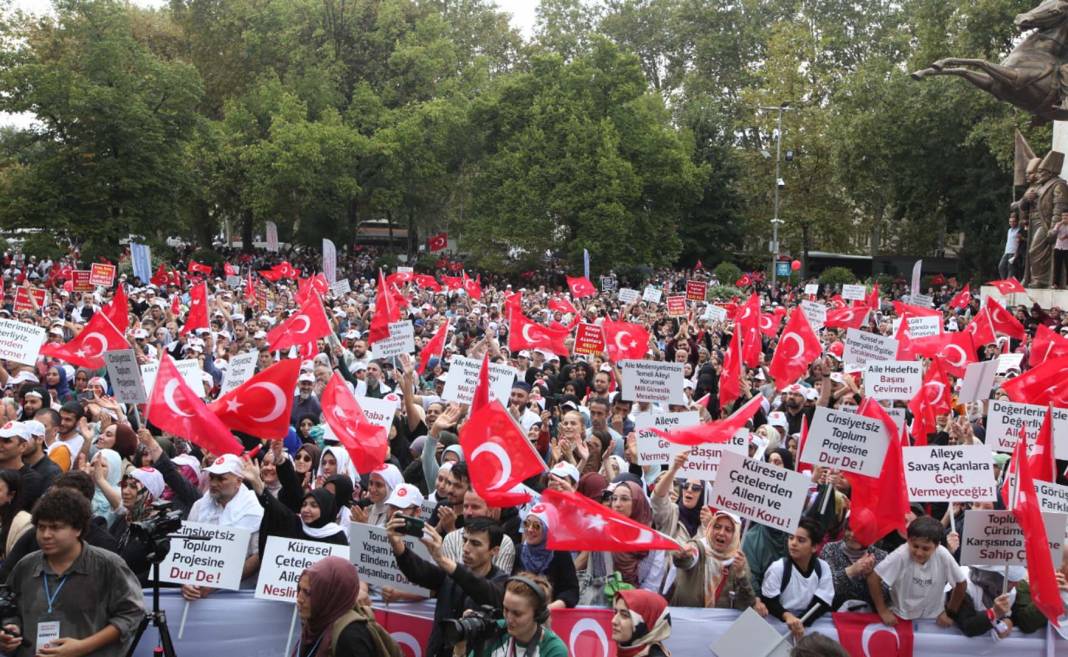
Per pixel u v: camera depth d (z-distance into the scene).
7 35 66.94
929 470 9.95
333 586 6.77
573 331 27.28
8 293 32.38
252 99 74.56
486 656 6.84
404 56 77.19
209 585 8.58
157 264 58.19
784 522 8.88
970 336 18.70
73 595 6.97
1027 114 50.53
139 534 7.48
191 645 8.69
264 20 79.62
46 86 60.62
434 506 10.05
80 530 6.99
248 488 9.91
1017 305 36.59
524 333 21.72
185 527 8.60
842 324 28.27
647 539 8.05
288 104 71.25
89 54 63.06
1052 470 10.12
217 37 81.38
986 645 8.96
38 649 6.86
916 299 32.78
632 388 14.32
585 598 9.23
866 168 62.94
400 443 13.60
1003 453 12.34
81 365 16.03
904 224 80.81
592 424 13.78
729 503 9.05
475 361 14.05
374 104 75.50
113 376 11.92
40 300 30.80
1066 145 36.28
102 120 61.34
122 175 62.25
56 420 11.71
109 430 10.87
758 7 91.75
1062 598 9.09
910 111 58.38
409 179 74.06
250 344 21.30
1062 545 9.10
